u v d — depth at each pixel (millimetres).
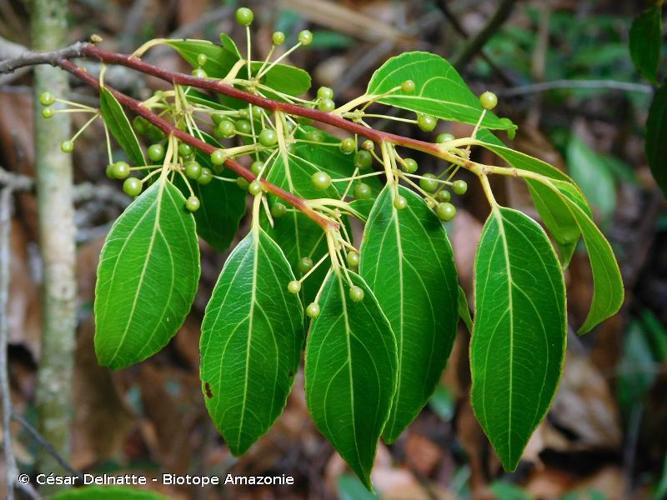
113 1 915
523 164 239
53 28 420
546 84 522
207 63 290
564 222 265
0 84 479
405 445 825
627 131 919
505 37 835
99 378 552
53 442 470
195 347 674
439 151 226
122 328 243
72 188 451
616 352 783
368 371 231
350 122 232
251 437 243
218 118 271
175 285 244
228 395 239
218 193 300
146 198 242
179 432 639
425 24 834
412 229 237
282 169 253
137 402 695
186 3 801
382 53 782
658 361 820
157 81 670
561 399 737
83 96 485
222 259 713
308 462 827
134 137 262
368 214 259
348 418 235
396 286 239
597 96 917
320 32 836
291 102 257
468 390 535
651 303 911
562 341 224
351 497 719
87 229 683
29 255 589
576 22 911
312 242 268
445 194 248
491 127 250
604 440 738
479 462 651
